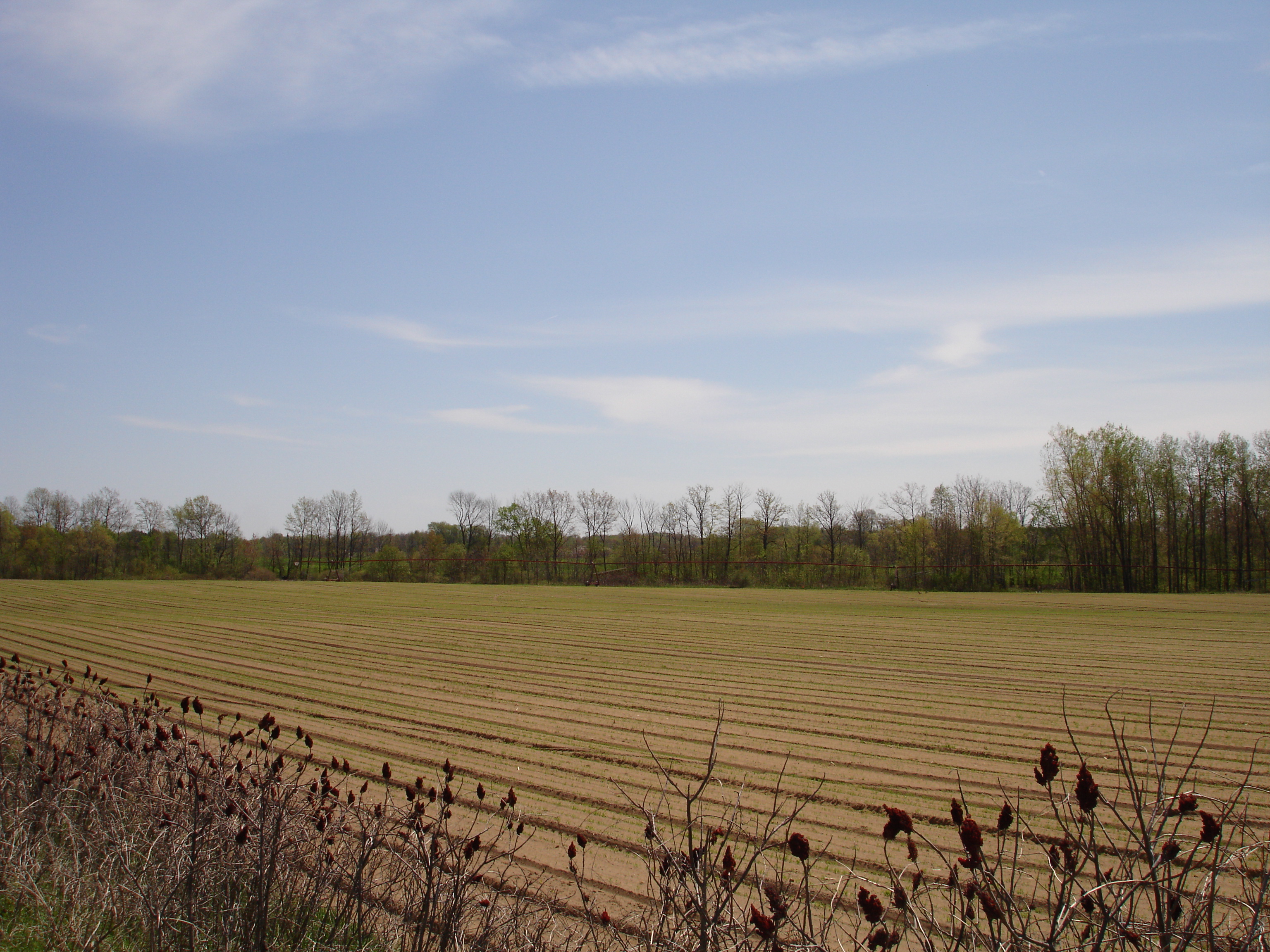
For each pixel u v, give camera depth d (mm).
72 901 5598
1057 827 8266
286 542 91688
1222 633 26453
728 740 12352
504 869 6039
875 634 26469
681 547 82125
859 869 7191
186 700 7156
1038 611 35344
